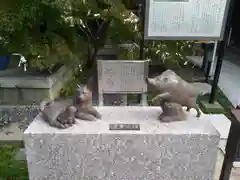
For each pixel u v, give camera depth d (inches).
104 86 64.4
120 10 75.3
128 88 64.8
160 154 49.6
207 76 114.2
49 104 51.7
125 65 62.5
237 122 46.2
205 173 51.6
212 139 48.2
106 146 48.6
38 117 53.6
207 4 70.1
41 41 69.7
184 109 57.3
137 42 85.6
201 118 53.4
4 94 74.5
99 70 62.8
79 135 47.4
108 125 50.3
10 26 62.7
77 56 80.4
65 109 50.8
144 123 51.3
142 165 50.6
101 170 51.0
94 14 74.5
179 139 48.1
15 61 78.2
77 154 49.4
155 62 88.9
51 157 49.8
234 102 98.5
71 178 51.7
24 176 58.3
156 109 58.1
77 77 83.3
